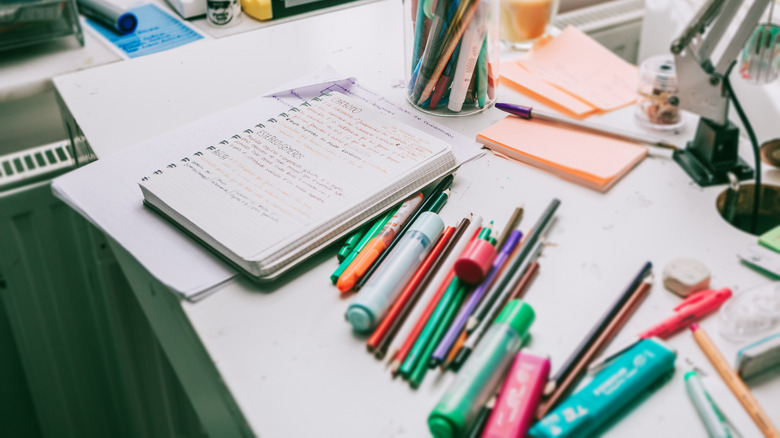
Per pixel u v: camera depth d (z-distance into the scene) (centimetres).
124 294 100
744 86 96
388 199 56
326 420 40
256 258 49
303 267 52
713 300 46
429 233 52
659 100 66
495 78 70
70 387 115
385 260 50
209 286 49
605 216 55
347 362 44
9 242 97
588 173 59
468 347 43
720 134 58
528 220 55
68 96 74
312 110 66
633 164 61
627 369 41
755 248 51
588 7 133
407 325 45
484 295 48
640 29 129
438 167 59
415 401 41
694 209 56
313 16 94
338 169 58
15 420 122
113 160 63
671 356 42
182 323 50
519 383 40
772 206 61
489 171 61
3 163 97
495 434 38
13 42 86
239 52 84
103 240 94
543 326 46
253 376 43
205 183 57
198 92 75
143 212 57
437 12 63
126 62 82
